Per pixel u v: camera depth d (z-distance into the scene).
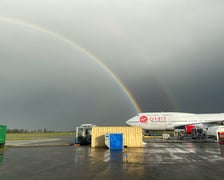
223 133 41.09
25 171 14.05
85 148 31.62
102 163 16.94
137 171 13.55
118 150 27.62
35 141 52.38
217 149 27.22
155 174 12.64
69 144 40.09
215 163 16.59
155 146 32.59
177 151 25.27
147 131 64.38
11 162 18.20
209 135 49.50
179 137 55.38
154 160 18.25
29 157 21.53
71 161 18.38
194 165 15.70
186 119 56.94
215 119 56.84
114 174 12.69
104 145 34.06
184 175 12.38
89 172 13.38
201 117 57.28
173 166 15.30
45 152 26.31
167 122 57.00
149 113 59.50
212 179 11.42
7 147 33.44
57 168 15.03
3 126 31.77
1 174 13.14
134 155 21.81
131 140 33.22
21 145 37.56
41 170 14.34
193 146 31.84
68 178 11.81
